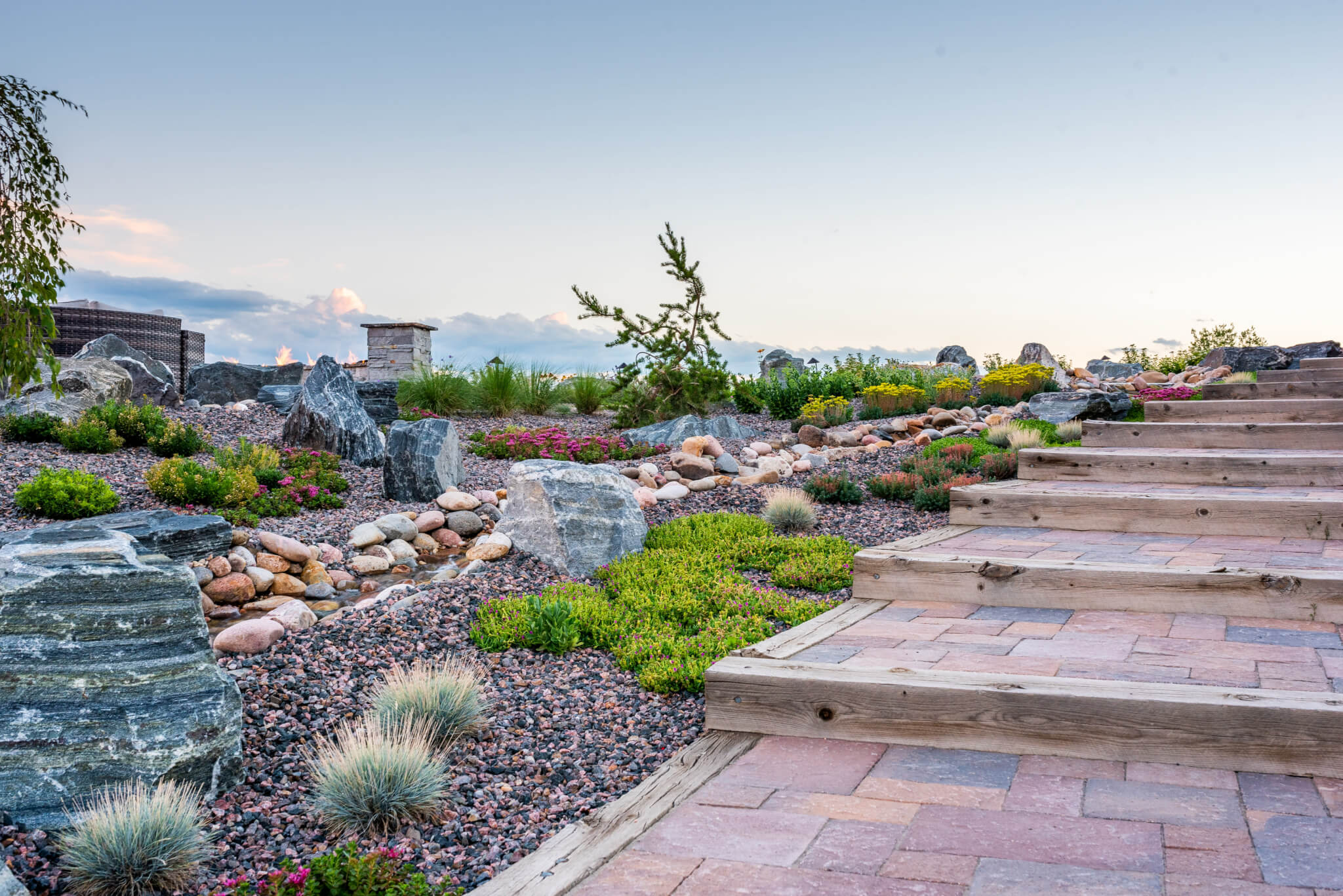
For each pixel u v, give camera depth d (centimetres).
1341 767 307
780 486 1089
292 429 1150
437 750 418
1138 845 266
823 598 670
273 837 342
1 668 362
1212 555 593
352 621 602
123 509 832
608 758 411
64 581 387
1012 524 745
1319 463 795
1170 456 848
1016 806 299
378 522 873
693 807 313
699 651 525
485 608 635
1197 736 325
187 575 416
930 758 350
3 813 338
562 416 1689
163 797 324
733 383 1636
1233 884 240
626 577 710
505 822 349
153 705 372
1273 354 1684
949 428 1367
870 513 974
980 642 451
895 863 263
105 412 1099
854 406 1702
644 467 1106
